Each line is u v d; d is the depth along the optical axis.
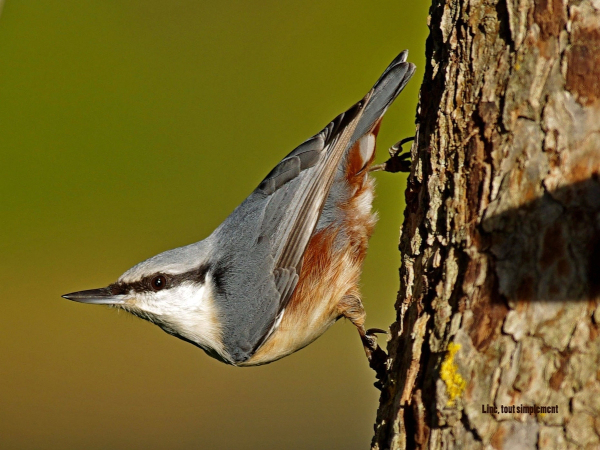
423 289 5.65
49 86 15.96
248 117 15.42
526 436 4.64
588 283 4.66
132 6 17.05
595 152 4.79
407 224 6.65
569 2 4.99
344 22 15.55
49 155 15.54
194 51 16.36
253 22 16.48
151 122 15.65
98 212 15.25
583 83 4.89
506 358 4.78
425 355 5.34
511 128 5.12
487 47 5.46
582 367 4.58
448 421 4.90
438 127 5.79
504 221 5.00
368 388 13.09
